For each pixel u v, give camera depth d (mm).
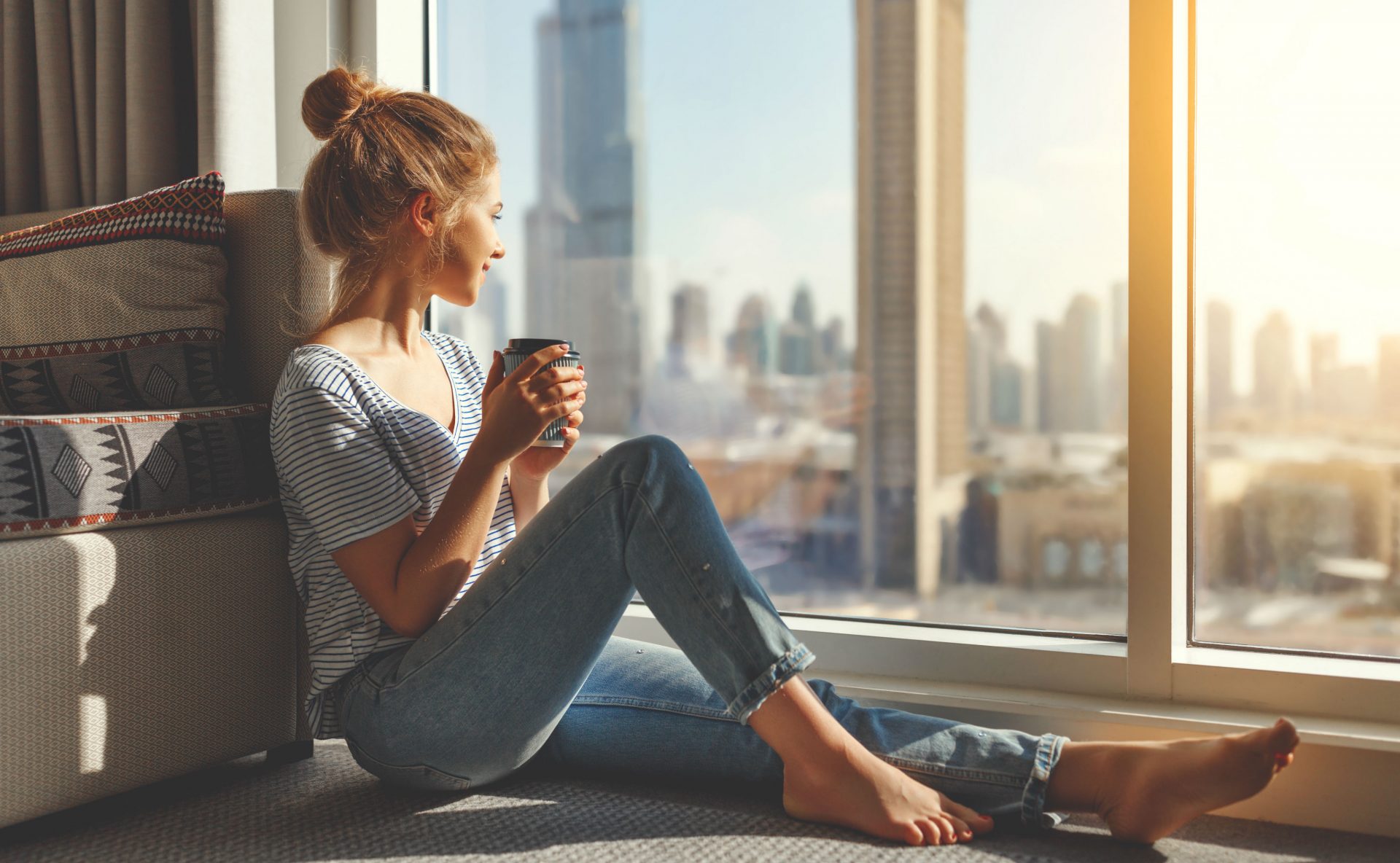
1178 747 974
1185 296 1255
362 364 1108
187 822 1092
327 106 1188
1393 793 1076
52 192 1662
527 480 1216
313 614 1121
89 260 1312
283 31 1675
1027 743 1043
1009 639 1354
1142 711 1206
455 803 1148
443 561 1014
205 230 1318
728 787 1171
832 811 1028
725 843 1008
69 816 1109
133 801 1161
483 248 1180
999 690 1307
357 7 1667
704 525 1023
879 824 1005
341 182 1129
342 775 1267
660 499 1021
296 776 1260
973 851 986
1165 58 1207
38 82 1684
